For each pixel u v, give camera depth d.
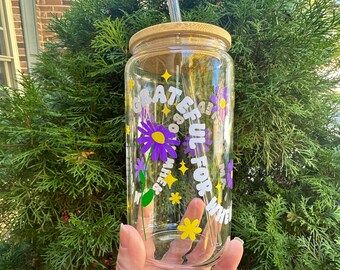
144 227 0.42
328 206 0.63
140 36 0.38
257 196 0.66
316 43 0.57
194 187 0.41
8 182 0.65
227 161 0.44
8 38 1.75
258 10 0.60
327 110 0.68
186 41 0.37
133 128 0.43
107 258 0.65
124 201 0.64
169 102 0.40
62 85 0.66
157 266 0.43
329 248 0.58
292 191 0.66
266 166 0.64
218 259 0.43
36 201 0.62
